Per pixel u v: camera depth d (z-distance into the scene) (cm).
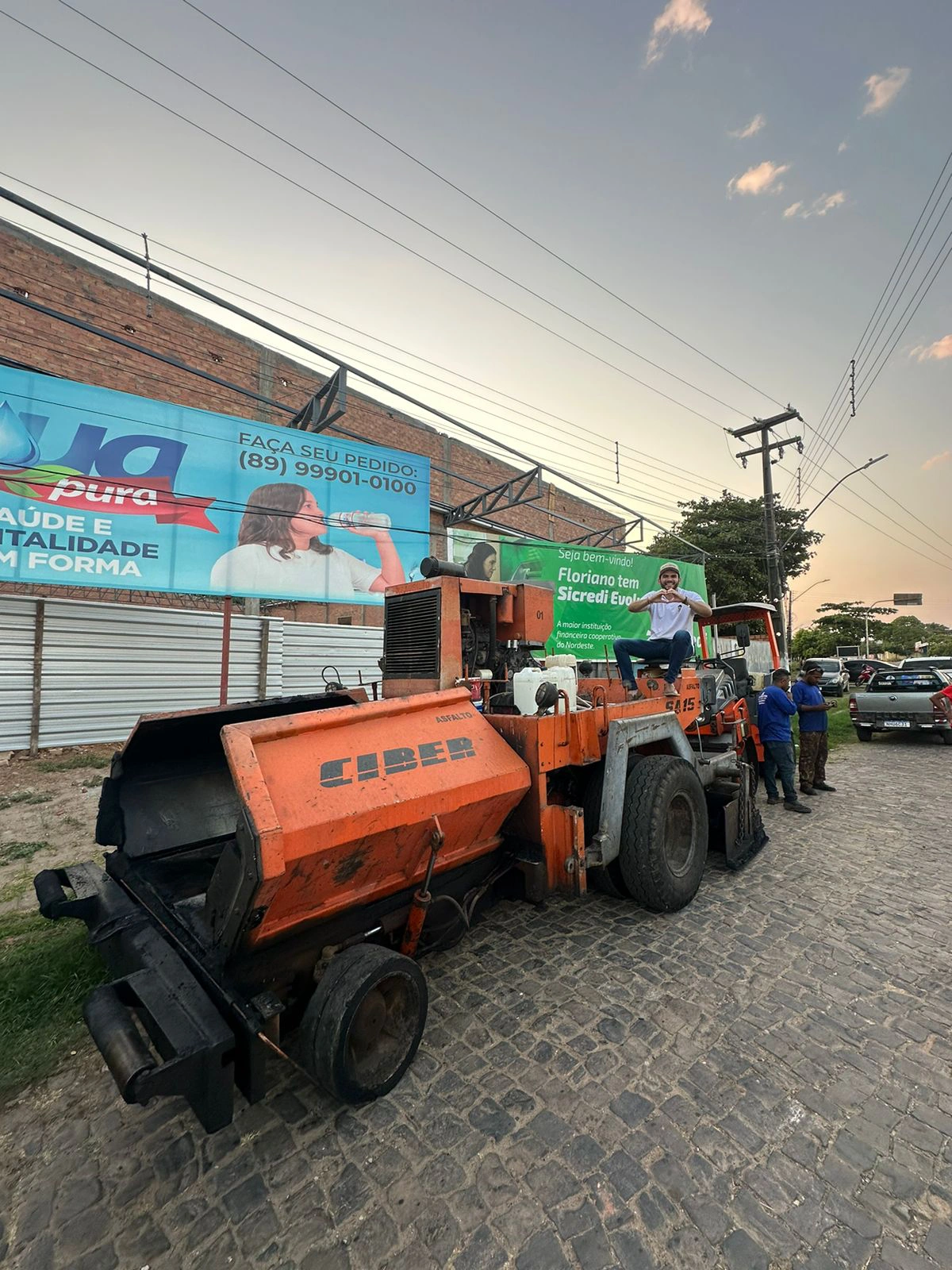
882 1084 217
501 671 407
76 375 1012
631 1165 184
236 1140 199
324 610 1310
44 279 988
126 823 303
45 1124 209
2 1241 166
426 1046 243
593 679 461
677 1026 253
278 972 214
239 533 872
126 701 816
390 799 213
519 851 304
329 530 957
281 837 178
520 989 283
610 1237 161
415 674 372
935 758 920
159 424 816
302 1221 169
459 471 1686
